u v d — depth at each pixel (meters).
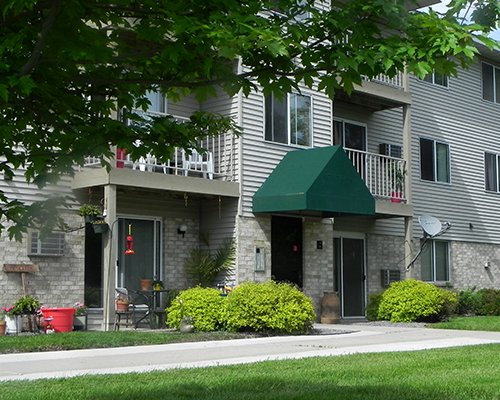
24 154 6.07
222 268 16.31
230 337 13.24
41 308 13.66
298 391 7.25
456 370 8.83
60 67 5.42
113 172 14.03
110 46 6.21
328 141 18.61
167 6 5.21
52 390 7.23
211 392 7.18
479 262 24.42
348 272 19.95
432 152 23.16
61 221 5.95
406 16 5.39
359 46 5.46
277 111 17.42
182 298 14.34
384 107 20.94
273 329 14.02
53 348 11.15
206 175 16.61
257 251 16.58
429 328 15.97
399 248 21.52
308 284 17.86
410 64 5.27
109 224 14.02
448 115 23.86
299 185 15.99
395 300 17.62
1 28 5.12
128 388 7.37
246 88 5.66
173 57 5.02
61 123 5.55
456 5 5.50
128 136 5.87
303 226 17.97
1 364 9.45
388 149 21.38
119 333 12.70
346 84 5.52
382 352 10.84
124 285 15.62
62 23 5.22
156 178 14.74
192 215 17.02
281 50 4.88
